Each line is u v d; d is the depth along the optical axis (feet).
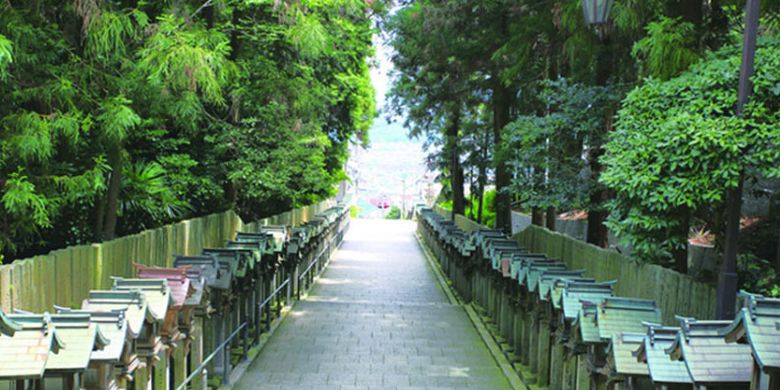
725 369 15.74
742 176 21.74
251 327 43.73
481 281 54.49
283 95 48.67
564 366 27.55
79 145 32.68
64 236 36.60
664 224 24.63
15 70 28.25
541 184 43.29
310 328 47.65
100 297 20.29
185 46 30.32
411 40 70.28
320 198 118.93
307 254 66.18
